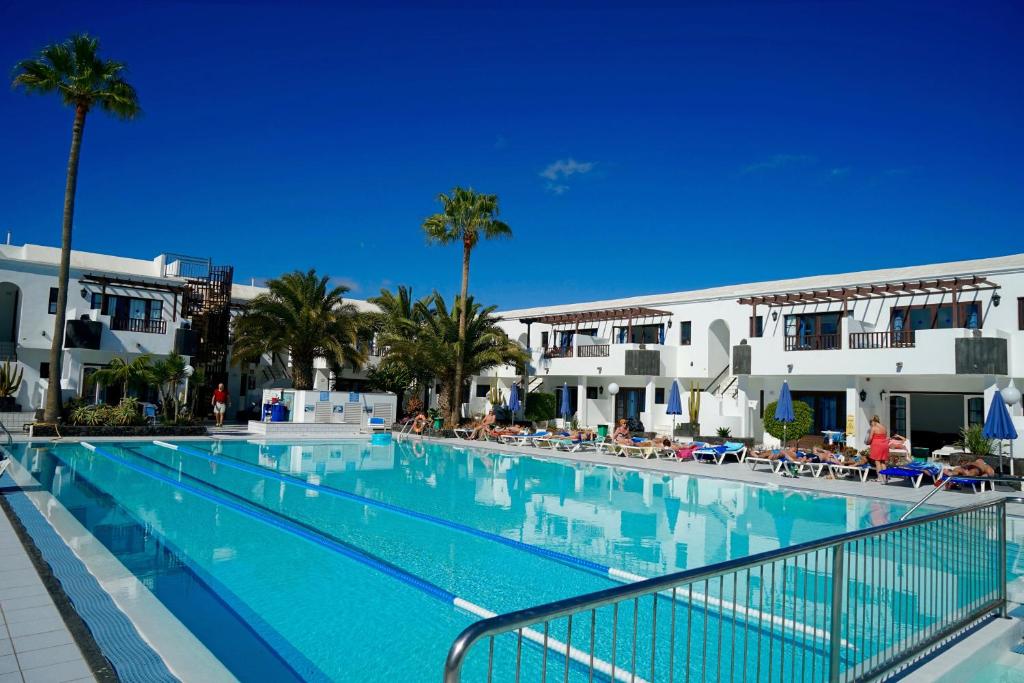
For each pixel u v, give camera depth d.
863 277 24.72
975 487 15.20
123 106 22.11
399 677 5.27
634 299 32.88
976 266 21.84
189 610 6.68
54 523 9.42
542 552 9.22
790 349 23.19
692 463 19.97
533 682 5.05
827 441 22.64
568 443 23.78
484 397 35.12
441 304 29.89
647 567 8.48
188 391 29.58
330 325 31.20
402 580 7.87
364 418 29.83
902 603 4.91
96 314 27.38
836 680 4.07
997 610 5.86
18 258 27.69
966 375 19.72
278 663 5.51
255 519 11.09
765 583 7.34
